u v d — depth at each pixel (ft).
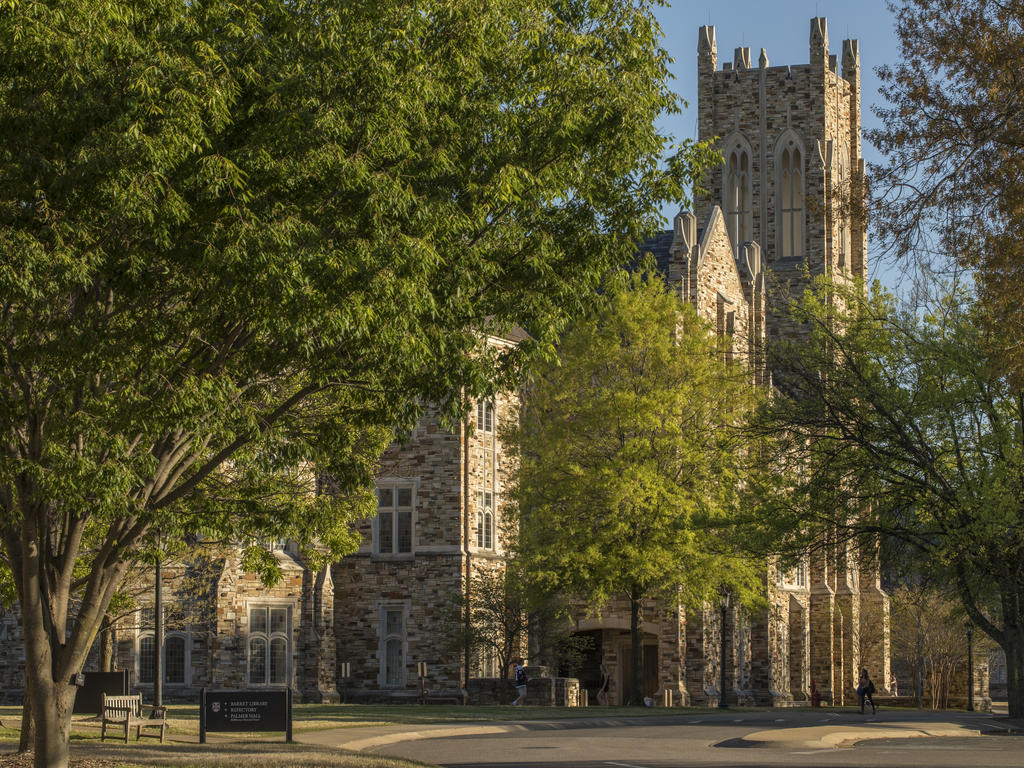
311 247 52.13
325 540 90.22
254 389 62.08
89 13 49.26
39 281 50.62
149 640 142.61
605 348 141.90
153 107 49.16
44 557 60.44
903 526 119.65
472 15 56.85
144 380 57.31
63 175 50.62
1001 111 58.85
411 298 53.06
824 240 246.06
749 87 259.19
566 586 139.74
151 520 59.11
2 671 137.08
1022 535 111.65
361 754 73.20
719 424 141.69
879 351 121.60
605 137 59.16
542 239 59.88
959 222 60.23
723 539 135.54
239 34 53.42
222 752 73.87
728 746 87.30
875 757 78.13
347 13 53.72
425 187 57.67
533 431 144.56
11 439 58.29
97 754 70.74
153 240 53.16
